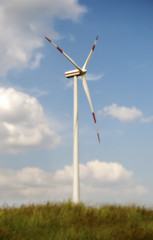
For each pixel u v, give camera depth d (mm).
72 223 14930
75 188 21094
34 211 15961
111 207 18656
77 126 22531
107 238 12664
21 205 17969
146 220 16750
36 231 13477
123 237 12750
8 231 13016
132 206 18922
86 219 15492
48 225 14328
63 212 16531
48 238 12445
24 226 13875
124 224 15320
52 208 17172
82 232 13250
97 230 13867
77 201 20562
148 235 13062
